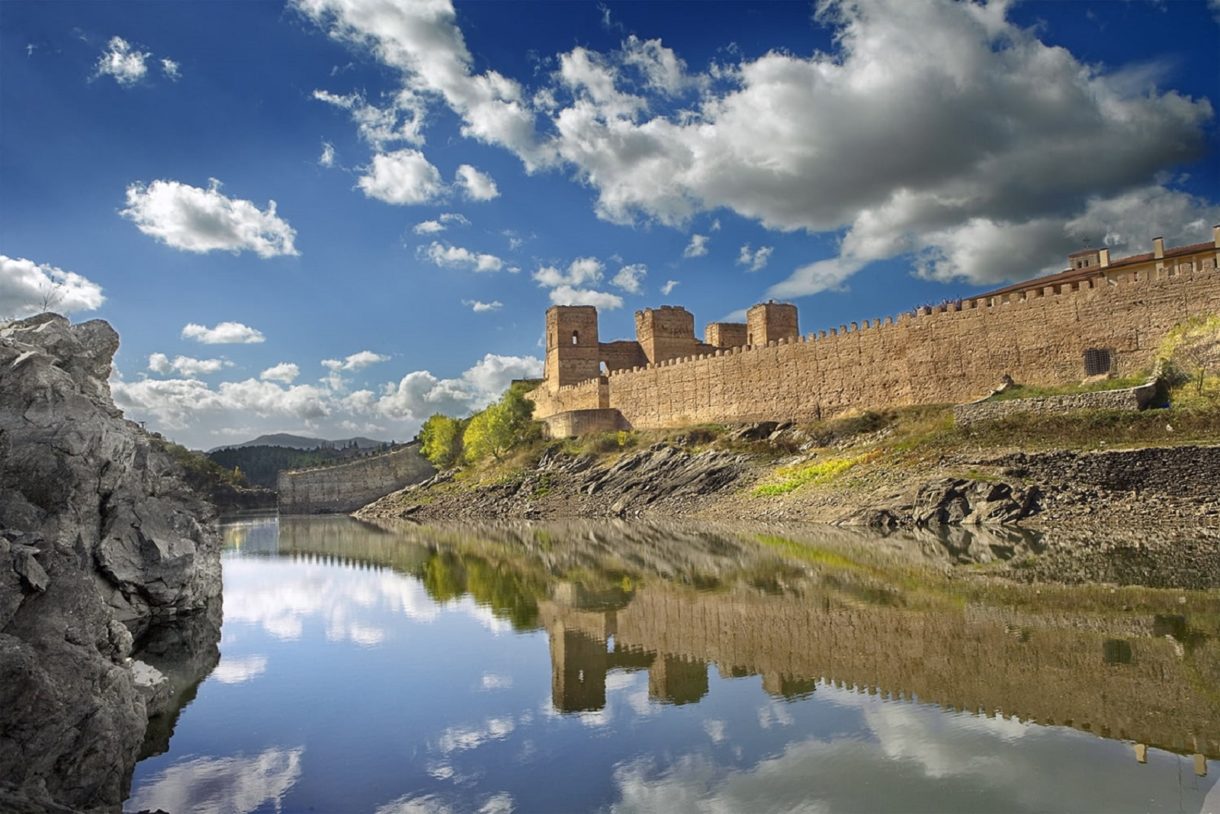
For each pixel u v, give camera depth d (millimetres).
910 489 50500
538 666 23500
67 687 13039
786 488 62531
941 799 13711
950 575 32250
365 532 80375
